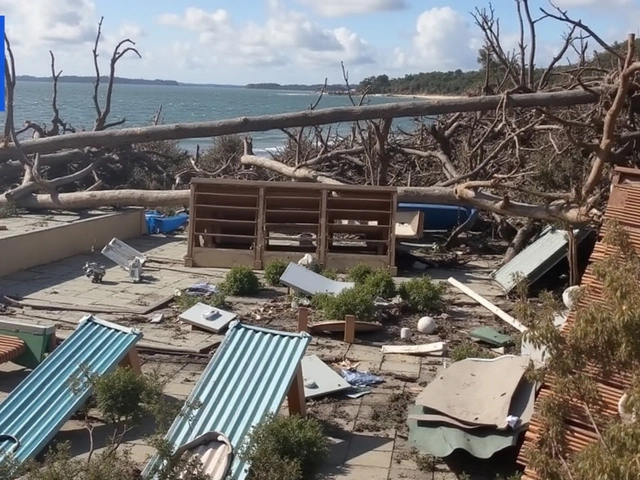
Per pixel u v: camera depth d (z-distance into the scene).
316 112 18.22
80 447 7.71
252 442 6.73
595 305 4.68
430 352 10.98
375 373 10.21
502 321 12.89
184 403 7.05
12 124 20.08
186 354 10.75
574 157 16.86
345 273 16.33
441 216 20.84
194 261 16.98
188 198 19.05
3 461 6.25
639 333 4.37
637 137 15.55
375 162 21.91
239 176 24.27
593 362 4.91
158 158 26.98
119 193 19.64
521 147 17.66
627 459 3.77
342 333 11.94
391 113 17.88
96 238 18.55
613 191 8.87
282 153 26.47
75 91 156.75
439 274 16.91
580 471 4.01
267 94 191.25
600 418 5.18
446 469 7.44
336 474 7.32
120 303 13.61
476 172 17.27
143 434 8.02
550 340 4.93
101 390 6.83
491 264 18.03
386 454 7.78
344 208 17.16
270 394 7.54
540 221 17.20
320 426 7.71
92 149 24.03
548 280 15.55
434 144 22.88
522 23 18.70
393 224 16.77
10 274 15.37
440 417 7.50
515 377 7.72
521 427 7.17
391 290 13.60
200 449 6.66
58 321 12.28
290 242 20.22
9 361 9.54
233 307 13.48
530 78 18.75
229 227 18.27
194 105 100.00
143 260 16.09
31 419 7.48
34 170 20.45
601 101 16.03
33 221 19.66
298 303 13.33
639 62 12.63
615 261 4.84
